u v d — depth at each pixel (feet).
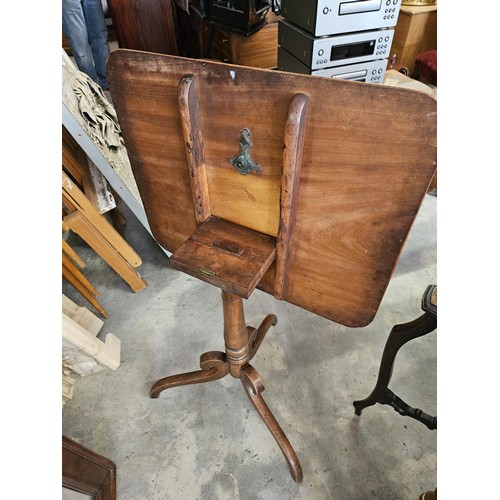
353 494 3.02
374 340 4.17
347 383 3.78
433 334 4.21
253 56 7.45
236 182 1.97
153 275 5.12
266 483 3.11
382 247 1.81
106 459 3.08
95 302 4.44
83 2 7.97
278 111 1.59
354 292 2.09
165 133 2.02
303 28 4.37
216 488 3.10
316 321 4.41
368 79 4.73
